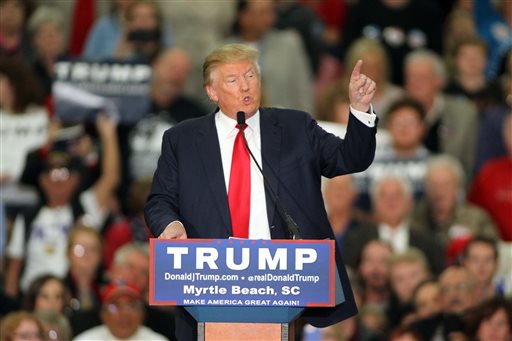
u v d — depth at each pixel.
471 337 28.89
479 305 28.98
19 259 32.75
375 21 41.12
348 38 41.41
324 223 17.28
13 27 38.75
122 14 39.03
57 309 29.28
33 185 33.44
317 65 40.84
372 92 16.62
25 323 27.59
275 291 15.94
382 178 34.72
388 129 35.06
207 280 15.95
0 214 32.09
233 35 39.84
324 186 33.09
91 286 31.31
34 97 34.84
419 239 32.81
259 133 17.38
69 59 34.31
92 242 31.23
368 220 33.50
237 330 16.14
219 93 17.19
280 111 17.61
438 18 41.62
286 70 39.25
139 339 28.53
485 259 31.66
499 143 37.75
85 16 41.03
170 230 16.50
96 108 34.31
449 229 34.38
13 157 34.19
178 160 17.34
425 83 37.97
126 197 34.53
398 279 30.83
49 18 38.91
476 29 43.22
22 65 34.81
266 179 17.03
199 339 16.16
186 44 39.41
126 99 34.44
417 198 34.81
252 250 15.93
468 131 38.28
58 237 32.84
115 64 34.38
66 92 34.22
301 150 17.30
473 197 36.03
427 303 29.58
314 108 39.91
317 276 15.92
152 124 35.12
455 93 39.59
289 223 16.67
